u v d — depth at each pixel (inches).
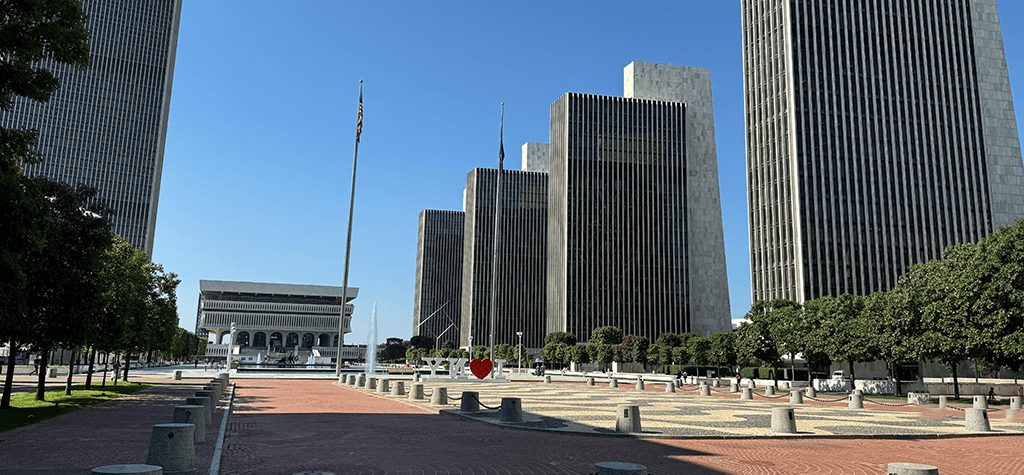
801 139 4308.6
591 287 5506.9
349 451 591.5
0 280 579.2
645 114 5905.5
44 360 1157.7
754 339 2506.2
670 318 5551.2
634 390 2030.0
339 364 2456.9
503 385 2251.5
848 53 4485.7
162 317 1888.5
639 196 5738.2
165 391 1551.4
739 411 1155.9
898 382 1836.9
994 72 4658.0
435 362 2984.7
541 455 590.2
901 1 4618.6
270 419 888.9
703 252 5753.0
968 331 1459.2
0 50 593.3
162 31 7303.2
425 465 523.5
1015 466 593.9
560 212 5762.8
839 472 540.1
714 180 5915.4
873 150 4372.5
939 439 810.8
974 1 4741.6
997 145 4544.8
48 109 6678.2
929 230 4320.9
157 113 7101.4
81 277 1010.1
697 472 522.3
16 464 496.1
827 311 2100.1
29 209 580.4
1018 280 1387.8
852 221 4237.2
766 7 4685.0
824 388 2175.2
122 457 533.6
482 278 7101.4
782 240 4338.1
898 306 1715.1
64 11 642.2
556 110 6077.8
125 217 6756.9
